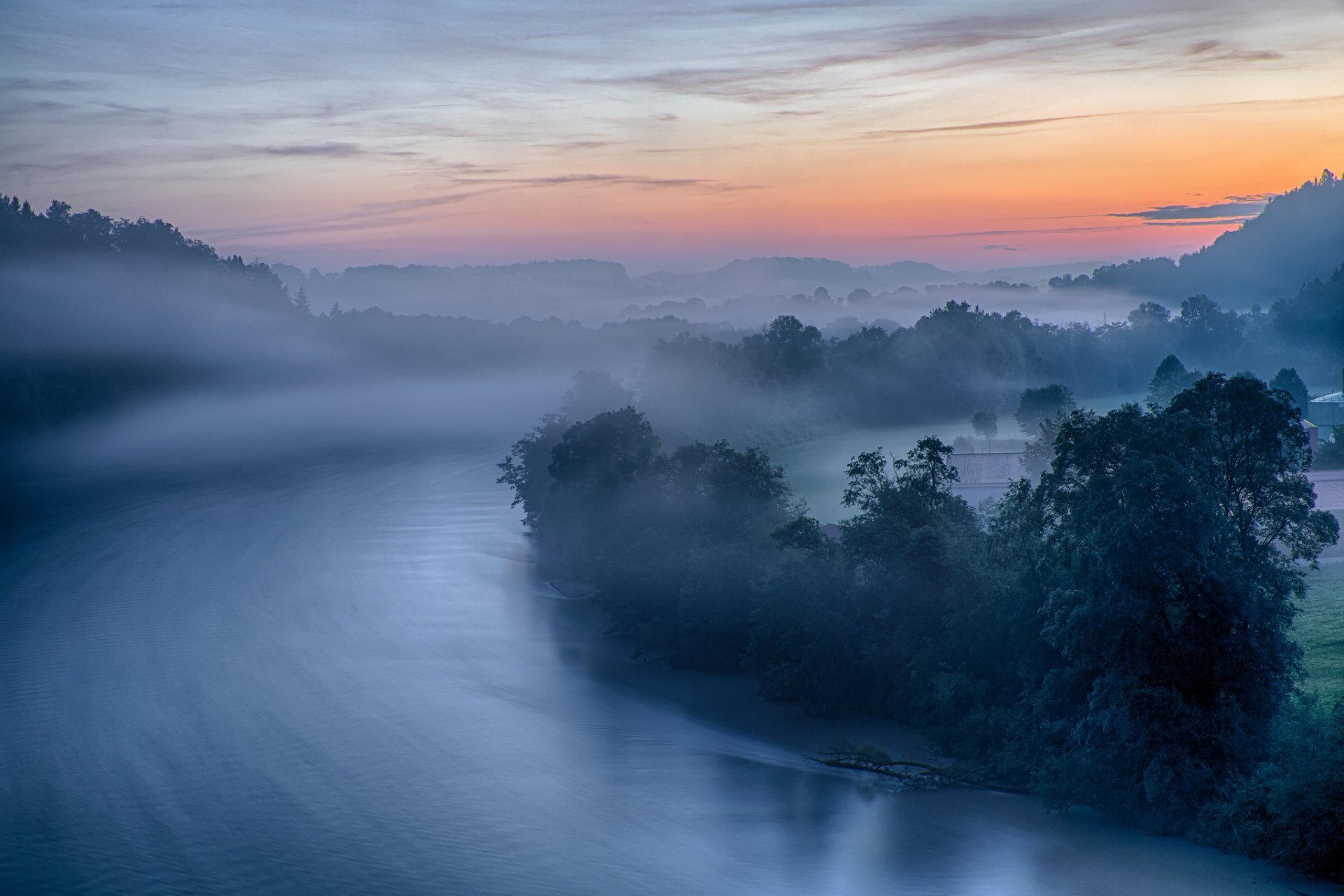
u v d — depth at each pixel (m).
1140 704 40.09
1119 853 37.72
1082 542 43.69
